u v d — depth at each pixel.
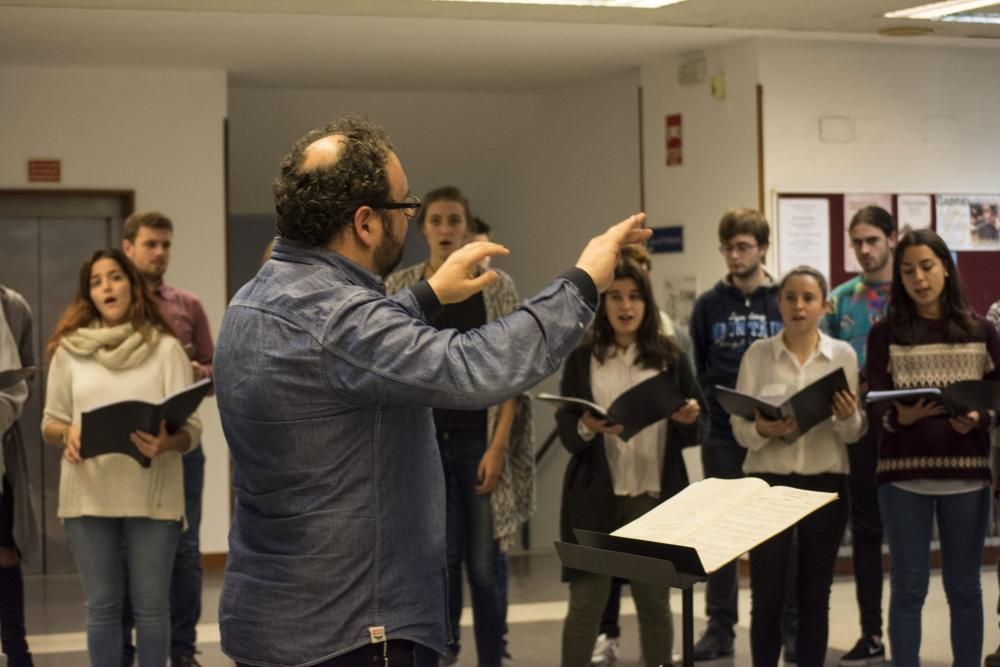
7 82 8.07
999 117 7.96
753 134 7.60
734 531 2.36
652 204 8.48
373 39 7.46
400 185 2.23
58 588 7.67
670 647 4.29
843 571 7.50
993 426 4.59
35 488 8.24
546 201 9.99
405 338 2.02
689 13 5.24
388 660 2.12
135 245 5.30
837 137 7.68
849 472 5.04
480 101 9.87
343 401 2.08
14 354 4.73
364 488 2.11
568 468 4.54
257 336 2.11
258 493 2.17
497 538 4.84
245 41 7.43
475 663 5.42
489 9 5.04
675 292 8.27
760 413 4.41
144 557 4.43
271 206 10.48
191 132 8.35
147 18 6.72
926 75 7.82
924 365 4.44
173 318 5.36
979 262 7.88
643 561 2.32
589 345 4.65
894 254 4.50
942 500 4.41
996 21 5.55
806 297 4.70
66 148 8.17
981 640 4.41
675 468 4.50
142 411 4.16
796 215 7.61
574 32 7.37
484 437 4.85
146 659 4.45
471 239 5.10
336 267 2.15
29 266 8.23
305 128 9.66
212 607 6.91
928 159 7.83
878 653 5.32
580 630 4.20
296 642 2.11
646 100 8.49
